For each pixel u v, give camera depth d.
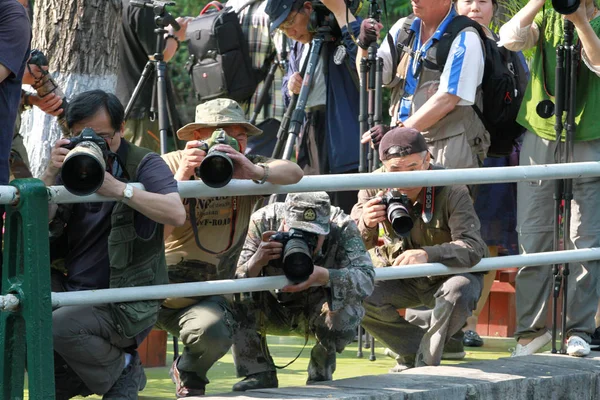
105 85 22.36
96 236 14.54
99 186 12.48
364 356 21.75
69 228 14.70
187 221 16.66
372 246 18.62
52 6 22.02
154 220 13.72
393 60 21.89
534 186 19.52
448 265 17.30
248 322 16.92
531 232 19.66
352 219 17.31
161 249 14.55
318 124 23.69
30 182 12.37
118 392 14.88
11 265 12.67
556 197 18.52
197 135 16.92
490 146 21.80
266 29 26.36
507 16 28.80
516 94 21.30
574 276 18.75
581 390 17.17
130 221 14.16
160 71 21.81
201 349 15.79
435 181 15.91
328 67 23.28
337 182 15.12
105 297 13.46
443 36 20.77
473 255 17.33
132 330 14.38
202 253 16.78
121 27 24.56
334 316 16.56
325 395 14.74
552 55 19.38
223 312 16.00
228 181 13.81
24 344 12.62
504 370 17.08
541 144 19.70
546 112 19.00
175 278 16.73
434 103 20.41
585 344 18.47
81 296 13.29
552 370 17.23
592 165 17.56
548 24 19.39
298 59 24.36
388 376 16.34
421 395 15.18
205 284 14.42
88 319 14.19
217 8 28.06
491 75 21.03
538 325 19.58
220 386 18.34
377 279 16.42
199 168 13.85
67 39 21.94
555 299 18.47
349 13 23.05
